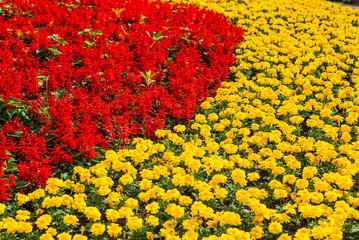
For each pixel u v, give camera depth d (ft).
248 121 25.07
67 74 25.84
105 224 16.56
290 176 18.54
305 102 27.66
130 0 41.39
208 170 18.99
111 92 25.90
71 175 19.38
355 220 17.06
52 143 21.17
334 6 50.11
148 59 29.04
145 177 18.29
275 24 41.57
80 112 22.97
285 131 22.65
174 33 32.83
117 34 32.30
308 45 36.04
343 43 36.60
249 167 20.20
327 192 17.46
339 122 24.75
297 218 17.01
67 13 35.76
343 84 29.91
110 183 17.85
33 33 30.09
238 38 35.01
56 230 16.05
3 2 35.53
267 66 31.42
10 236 15.57
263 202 18.25
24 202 16.76
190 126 24.16
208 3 47.14
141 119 23.95
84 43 30.63
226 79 29.60
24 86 23.85
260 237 15.49
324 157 20.22
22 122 22.16
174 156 20.07
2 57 26.05
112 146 21.62
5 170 18.86
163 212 17.19
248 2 48.29
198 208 16.10
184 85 26.32
